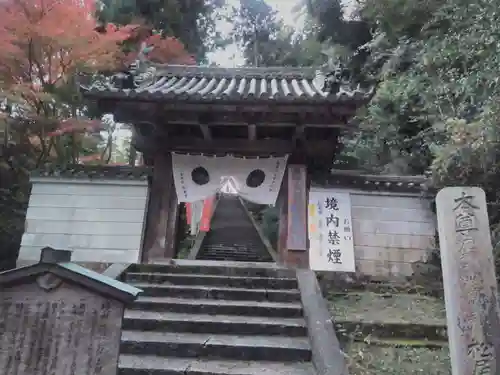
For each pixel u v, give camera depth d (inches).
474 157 317.4
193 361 225.6
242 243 652.7
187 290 305.0
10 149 545.6
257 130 408.8
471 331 177.6
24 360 142.5
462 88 405.7
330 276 385.4
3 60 480.4
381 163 630.5
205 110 365.4
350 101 344.8
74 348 144.2
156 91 356.2
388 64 591.5
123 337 240.7
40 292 148.3
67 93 550.9
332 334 239.9
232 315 278.8
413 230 406.6
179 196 405.7
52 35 470.6
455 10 449.4
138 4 736.3
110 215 418.0
